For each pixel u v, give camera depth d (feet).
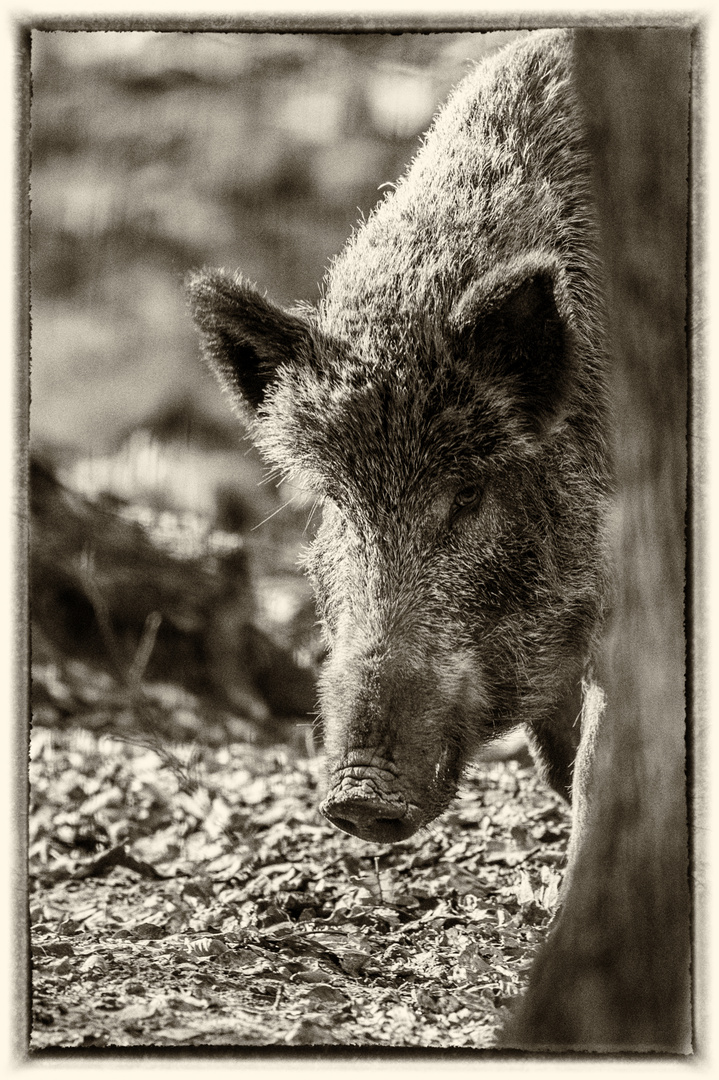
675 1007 35.96
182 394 132.46
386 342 46.03
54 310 137.39
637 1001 35.99
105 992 38.96
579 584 47.37
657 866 36.96
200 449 128.16
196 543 89.25
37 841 58.34
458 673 43.78
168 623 82.17
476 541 45.21
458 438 44.70
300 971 42.09
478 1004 39.96
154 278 141.18
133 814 61.31
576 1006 36.01
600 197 41.09
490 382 45.11
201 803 60.80
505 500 45.78
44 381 132.87
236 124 147.13
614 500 41.14
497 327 44.96
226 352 50.34
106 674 78.48
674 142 40.40
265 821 59.62
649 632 38.78
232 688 81.00
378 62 128.36
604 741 38.50
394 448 44.91
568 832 55.93
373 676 41.83
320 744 73.41
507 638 45.96
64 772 66.49
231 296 48.78
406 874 53.21
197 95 149.18
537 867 52.49
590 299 48.39
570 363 44.39
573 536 47.37
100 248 142.10
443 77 101.30
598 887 37.09
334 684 42.50
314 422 46.26
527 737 52.16
